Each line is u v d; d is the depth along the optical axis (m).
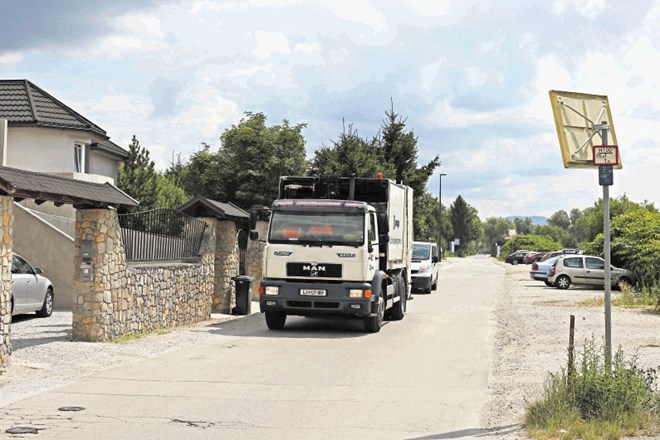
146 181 46.31
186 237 21.86
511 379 12.75
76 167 34.97
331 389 11.72
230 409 10.16
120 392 11.16
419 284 36.06
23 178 13.54
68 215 29.64
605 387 9.23
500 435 8.80
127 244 17.98
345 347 16.84
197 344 16.91
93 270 16.16
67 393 11.00
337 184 22.77
